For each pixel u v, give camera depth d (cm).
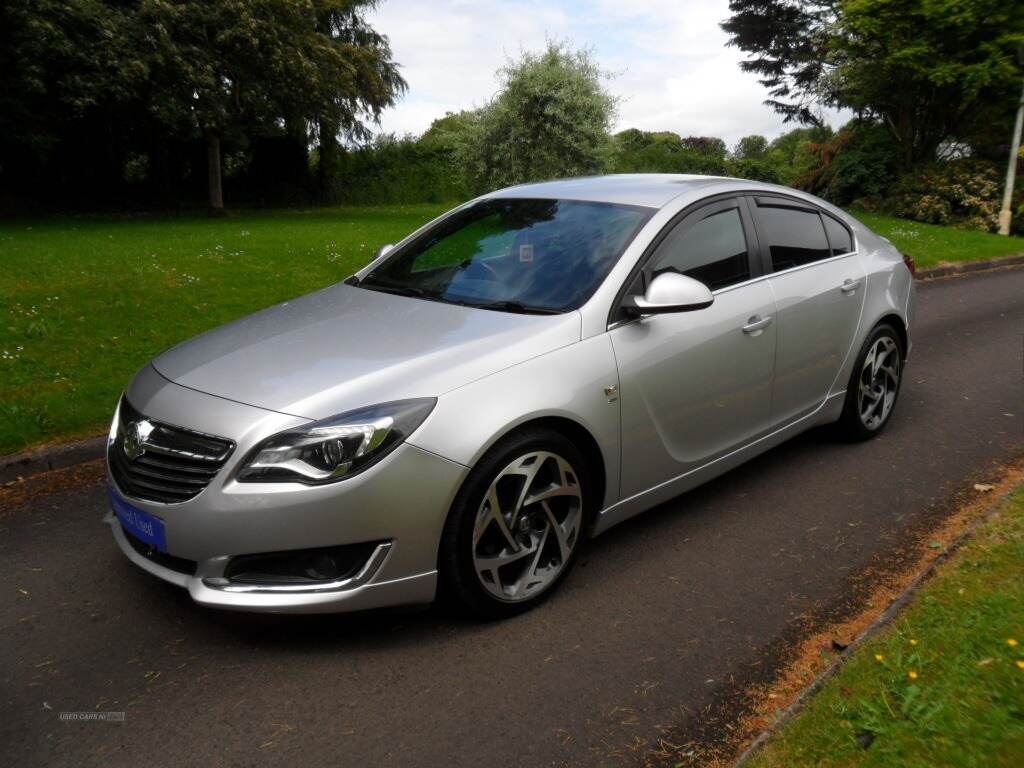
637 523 402
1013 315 942
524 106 2061
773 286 419
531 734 253
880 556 365
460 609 306
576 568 357
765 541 381
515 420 297
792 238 450
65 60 1891
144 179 2822
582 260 364
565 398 314
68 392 545
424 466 279
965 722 223
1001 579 299
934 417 561
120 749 247
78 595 334
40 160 2245
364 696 271
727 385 388
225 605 274
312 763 241
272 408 280
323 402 281
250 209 2845
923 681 243
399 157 3341
